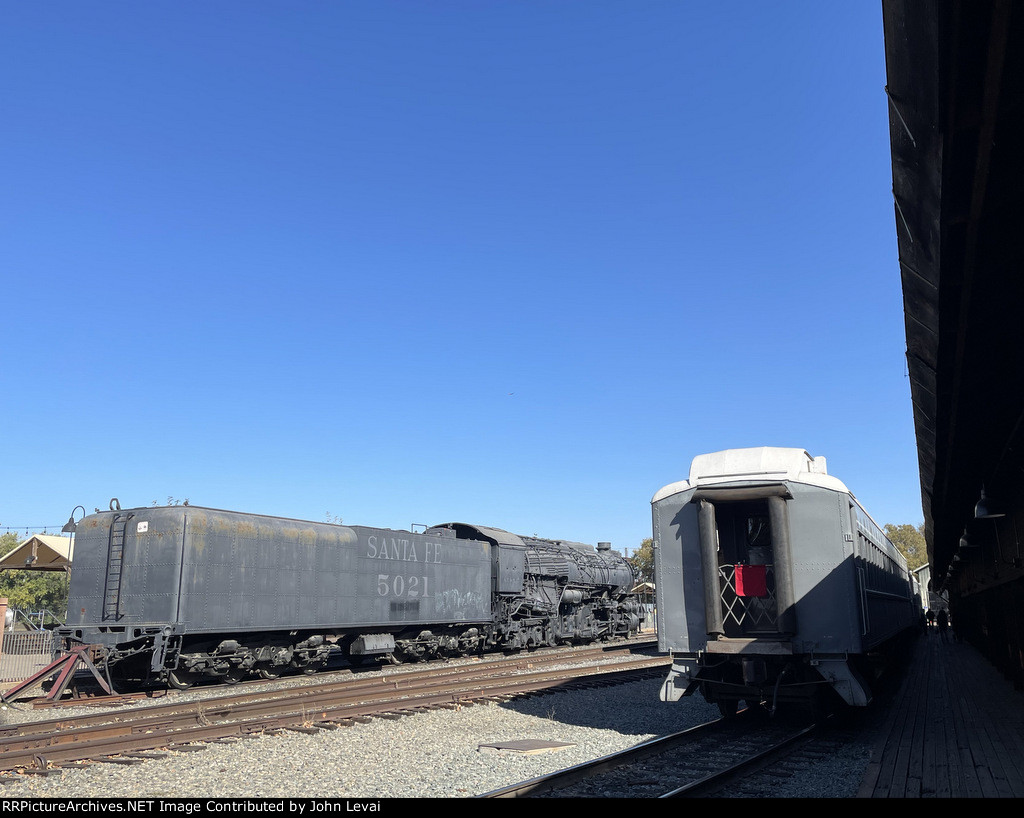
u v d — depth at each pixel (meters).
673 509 11.40
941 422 9.16
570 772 7.78
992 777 7.80
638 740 10.27
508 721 11.89
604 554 35.78
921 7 4.11
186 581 15.62
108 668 14.99
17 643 20.27
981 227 5.31
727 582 11.05
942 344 6.95
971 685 16.47
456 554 24.38
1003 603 16.30
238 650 16.84
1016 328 6.91
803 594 10.34
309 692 14.70
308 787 7.58
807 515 10.54
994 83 4.08
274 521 18.08
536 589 28.77
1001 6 3.65
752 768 8.34
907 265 6.45
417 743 10.04
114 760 8.45
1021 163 4.73
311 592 18.66
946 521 16.55
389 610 21.14
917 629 37.75
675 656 10.99
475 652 26.38
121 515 16.48
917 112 4.80
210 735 9.92
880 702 13.88
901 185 5.62
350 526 20.39
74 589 16.72
